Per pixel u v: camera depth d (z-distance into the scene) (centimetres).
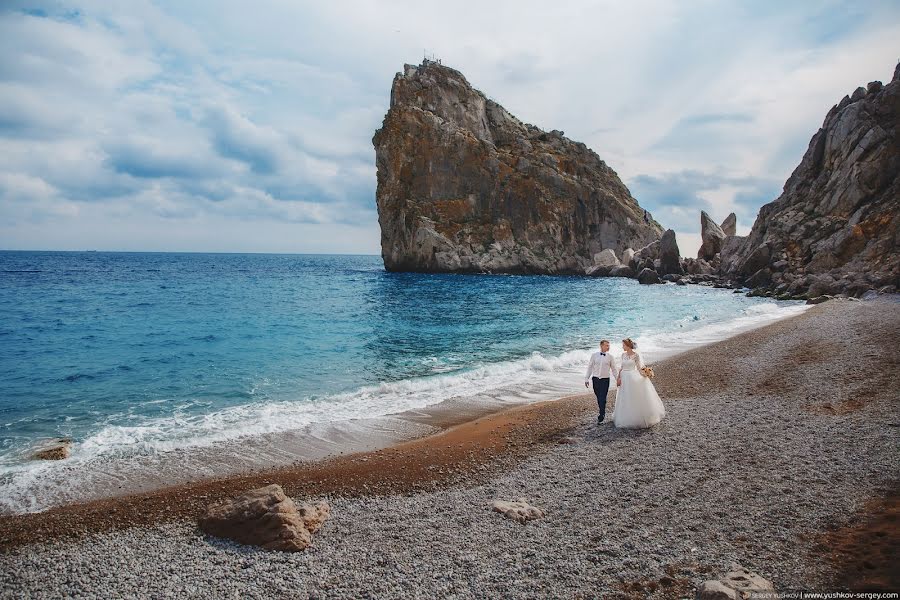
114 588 638
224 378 1889
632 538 696
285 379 1889
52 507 912
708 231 8750
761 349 2203
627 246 10288
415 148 9550
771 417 1207
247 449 1202
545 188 9988
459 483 984
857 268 4978
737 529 695
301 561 692
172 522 842
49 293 5297
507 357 2344
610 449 1096
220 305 4381
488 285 6962
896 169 5497
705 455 995
